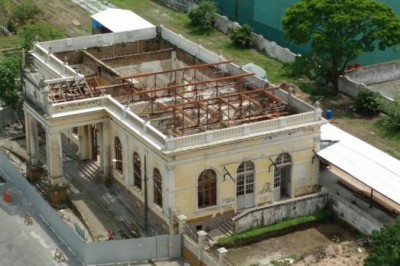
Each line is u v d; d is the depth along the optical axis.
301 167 63.34
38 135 74.62
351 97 85.75
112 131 65.44
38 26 90.25
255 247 59.53
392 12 83.19
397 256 51.16
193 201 59.62
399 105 78.69
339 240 60.44
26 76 67.75
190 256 57.22
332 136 66.69
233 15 108.94
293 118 61.41
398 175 60.72
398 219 55.06
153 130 59.00
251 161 61.00
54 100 64.88
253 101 63.88
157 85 76.12
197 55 74.94
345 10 81.50
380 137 76.88
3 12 109.00
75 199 66.06
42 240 60.84
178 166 58.12
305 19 83.75
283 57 95.94
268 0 101.88
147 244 57.56
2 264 57.81
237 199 61.62
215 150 59.03
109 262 57.62
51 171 65.38
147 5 118.06
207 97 68.00
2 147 75.88
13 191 68.19
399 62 91.44
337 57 83.94
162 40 79.81
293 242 60.28
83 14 114.25
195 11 108.12
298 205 62.38
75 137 73.69
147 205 61.72
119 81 68.94
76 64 76.62
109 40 78.31
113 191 67.38
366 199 63.88
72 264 57.66
